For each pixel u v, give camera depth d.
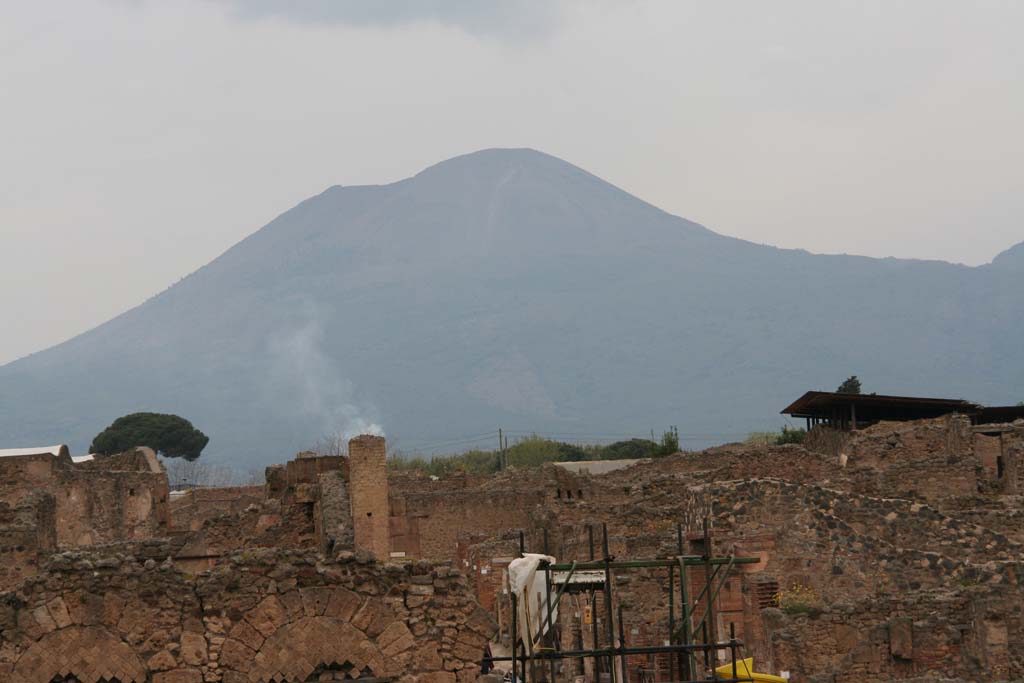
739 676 45.56
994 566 53.34
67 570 36.12
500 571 89.69
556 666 60.59
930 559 55.06
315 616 36.28
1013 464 83.81
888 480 83.81
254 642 36.09
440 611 36.59
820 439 123.50
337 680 36.16
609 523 77.25
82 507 89.06
